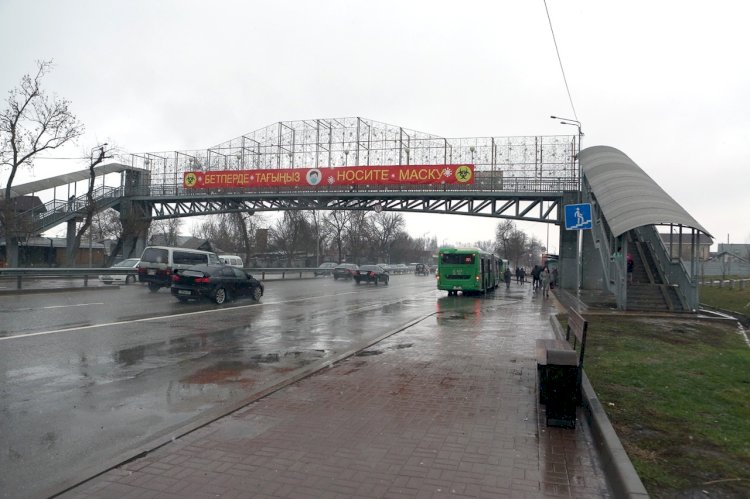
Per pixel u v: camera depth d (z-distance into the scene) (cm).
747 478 422
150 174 5238
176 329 1324
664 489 400
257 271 4131
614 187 2305
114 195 4997
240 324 1463
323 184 4388
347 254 9188
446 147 4859
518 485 422
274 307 1994
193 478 427
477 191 4088
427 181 4150
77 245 3909
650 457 465
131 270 3077
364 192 4328
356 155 5366
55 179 4703
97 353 984
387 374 826
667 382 762
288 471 442
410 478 431
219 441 512
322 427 558
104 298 2120
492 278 3638
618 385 736
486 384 764
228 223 7844
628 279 2206
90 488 407
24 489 414
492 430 557
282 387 734
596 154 3031
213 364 919
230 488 409
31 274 2308
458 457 479
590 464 470
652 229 2464
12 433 547
